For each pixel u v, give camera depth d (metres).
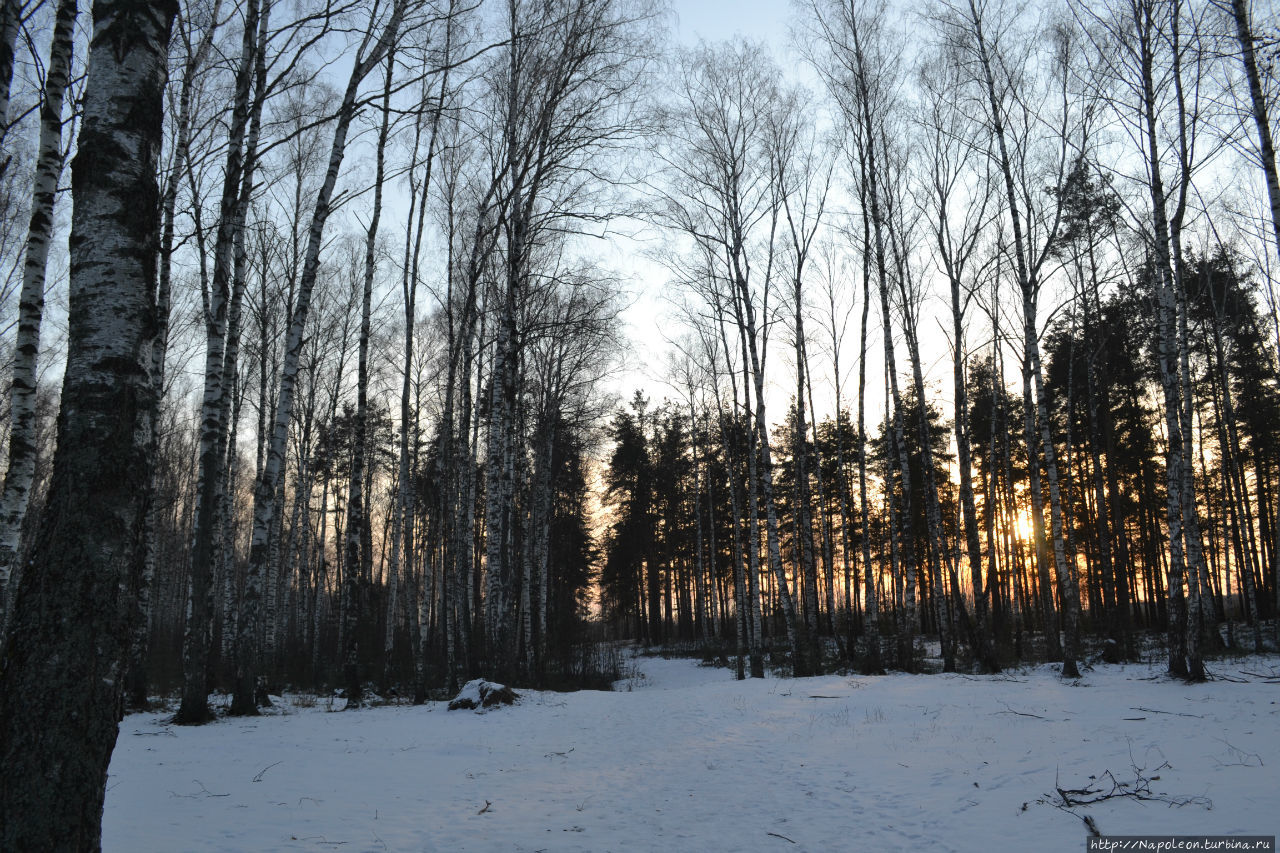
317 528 36.09
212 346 13.35
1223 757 7.87
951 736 10.46
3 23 7.27
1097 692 14.09
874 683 17.42
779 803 7.68
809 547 23.58
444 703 16.52
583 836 6.64
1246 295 26.39
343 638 25.77
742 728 12.42
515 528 28.50
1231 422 23.41
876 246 21.83
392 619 19.81
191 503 38.12
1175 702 12.11
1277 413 26.77
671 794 8.26
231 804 7.30
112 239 3.91
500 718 13.80
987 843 5.91
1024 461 34.78
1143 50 15.62
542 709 14.98
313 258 14.04
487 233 19.48
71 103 8.01
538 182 18.27
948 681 17.25
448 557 25.78
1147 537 32.75
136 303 3.94
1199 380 27.92
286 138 8.77
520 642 26.08
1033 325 18.45
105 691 3.54
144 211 4.05
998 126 18.84
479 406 25.39
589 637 33.75
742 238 22.20
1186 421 17.39
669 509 45.34
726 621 47.62
